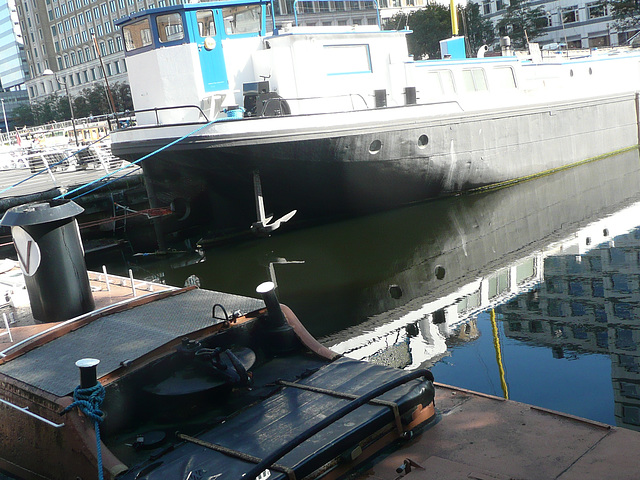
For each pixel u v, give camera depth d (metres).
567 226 12.31
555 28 58.66
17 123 83.44
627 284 8.55
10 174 23.31
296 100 12.98
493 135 15.90
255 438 3.88
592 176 17.25
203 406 4.38
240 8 13.45
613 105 19.94
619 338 6.79
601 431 3.98
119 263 13.80
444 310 8.30
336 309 8.70
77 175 19.91
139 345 4.51
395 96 14.45
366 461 3.93
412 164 14.17
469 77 15.66
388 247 12.14
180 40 13.09
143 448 4.00
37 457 4.27
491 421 4.24
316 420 3.99
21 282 6.50
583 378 5.92
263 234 12.83
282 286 10.11
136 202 15.80
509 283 9.20
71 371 4.32
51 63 89.62
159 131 12.30
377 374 4.52
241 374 4.30
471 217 13.95
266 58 13.55
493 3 63.47
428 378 4.31
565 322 7.45
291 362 4.91
